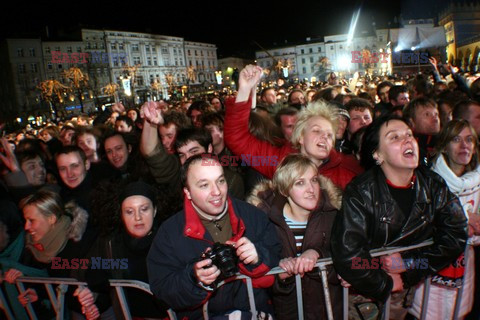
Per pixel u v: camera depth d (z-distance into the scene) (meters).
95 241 2.58
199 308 2.17
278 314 2.37
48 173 4.53
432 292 2.56
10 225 2.79
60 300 2.42
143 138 3.12
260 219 2.27
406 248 2.12
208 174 2.06
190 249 2.08
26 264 2.79
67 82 60.12
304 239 2.31
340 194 2.44
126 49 72.75
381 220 2.10
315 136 2.72
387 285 2.05
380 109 6.48
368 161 2.43
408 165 2.00
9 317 2.71
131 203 2.46
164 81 80.38
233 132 2.99
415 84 6.70
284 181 2.30
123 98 58.81
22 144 4.72
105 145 4.21
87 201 3.12
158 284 2.03
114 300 2.54
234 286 2.19
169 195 2.77
